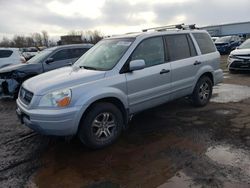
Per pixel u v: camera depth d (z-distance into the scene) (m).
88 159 4.01
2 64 11.10
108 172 3.61
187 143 4.39
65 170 3.73
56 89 3.98
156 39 5.21
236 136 4.58
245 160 3.73
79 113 3.94
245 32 47.62
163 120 5.55
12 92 8.27
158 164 3.75
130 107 4.68
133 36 5.05
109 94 4.27
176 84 5.46
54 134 3.96
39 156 4.20
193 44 5.96
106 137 4.35
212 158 3.83
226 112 5.90
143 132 4.95
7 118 6.45
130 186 3.26
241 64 11.20
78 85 4.07
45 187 3.35
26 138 4.98
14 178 3.58
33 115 3.96
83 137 4.14
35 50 30.41
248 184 3.17
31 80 4.67
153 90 5.00
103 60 4.88
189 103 6.61
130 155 4.06
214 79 6.50
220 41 24.17
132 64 4.45
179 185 3.22
